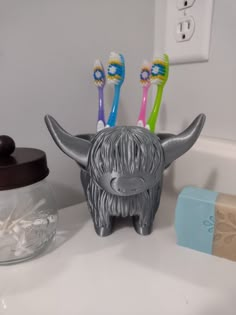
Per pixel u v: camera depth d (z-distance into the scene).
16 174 0.26
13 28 0.35
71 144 0.30
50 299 0.24
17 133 0.38
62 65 0.40
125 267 0.29
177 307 0.23
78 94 0.43
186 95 0.47
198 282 0.26
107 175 0.28
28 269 0.28
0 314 0.22
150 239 0.34
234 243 0.30
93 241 0.34
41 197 0.32
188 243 0.32
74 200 0.46
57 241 0.34
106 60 0.45
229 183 0.39
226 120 0.42
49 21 0.38
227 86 0.41
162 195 0.49
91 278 0.27
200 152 0.42
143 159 0.28
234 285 0.26
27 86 0.38
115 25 0.45
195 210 0.31
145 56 0.50
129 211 0.33
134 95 0.50
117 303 0.24
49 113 0.40
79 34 0.41
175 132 0.50
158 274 0.28
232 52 0.40
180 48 0.46
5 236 0.29
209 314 0.23
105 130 0.30
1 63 0.35
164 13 0.48
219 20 0.40
